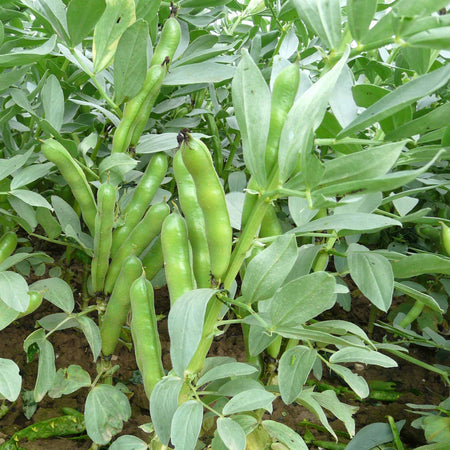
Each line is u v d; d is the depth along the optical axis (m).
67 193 1.86
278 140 0.98
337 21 1.02
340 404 1.32
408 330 1.88
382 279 1.18
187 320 0.90
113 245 1.42
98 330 1.38
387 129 1.12
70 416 1.66
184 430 0.94
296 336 1.07
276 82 0.98
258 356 1.53
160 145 1.45
